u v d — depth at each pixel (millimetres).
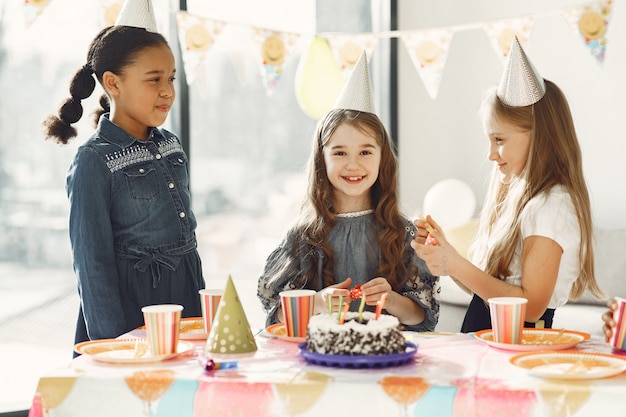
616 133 3449
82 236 1778
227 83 3527
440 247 1621
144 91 1880
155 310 1320
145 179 1873
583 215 1728
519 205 1741
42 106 3029
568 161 1743
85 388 1197
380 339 1249
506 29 2543
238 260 3607
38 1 2062
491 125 1799
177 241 1910
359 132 1797
